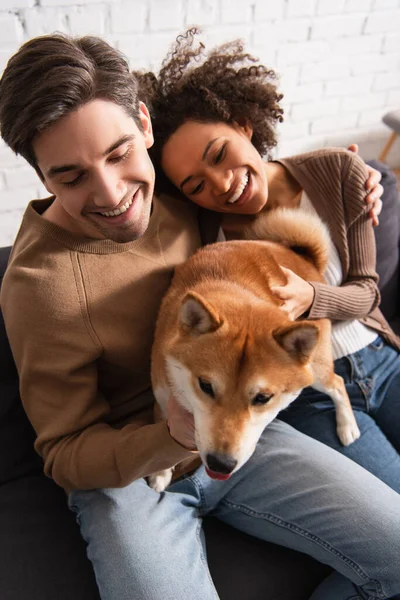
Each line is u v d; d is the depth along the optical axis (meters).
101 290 1.17
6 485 1.38
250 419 1.06
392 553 1.06
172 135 1.37
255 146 1.58
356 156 1.51
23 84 0.92
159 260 1.30
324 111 2.97
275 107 1.56
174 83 1.42
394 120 2.85
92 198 1.04
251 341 1.07
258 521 1.22
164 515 1.14
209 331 1.09
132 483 1.20
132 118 1.04
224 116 1.35
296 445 1.28
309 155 1.53
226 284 1.25
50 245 1.13
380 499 1.14
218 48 1.80
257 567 1.19
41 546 1.21
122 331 1.21
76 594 1.12
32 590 1.12
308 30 2.61
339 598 1.13
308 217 1.44
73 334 1.13
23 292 1.12
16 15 1.92
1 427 1.39
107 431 1.15
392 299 1.94
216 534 1.27
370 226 1.54
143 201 1.15
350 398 1.50
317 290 1.33
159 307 1.29
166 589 1.00
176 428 1.04
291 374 1.10
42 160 0.99
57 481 1.17
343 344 1.52
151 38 2.24
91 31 2.10
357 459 1.36
